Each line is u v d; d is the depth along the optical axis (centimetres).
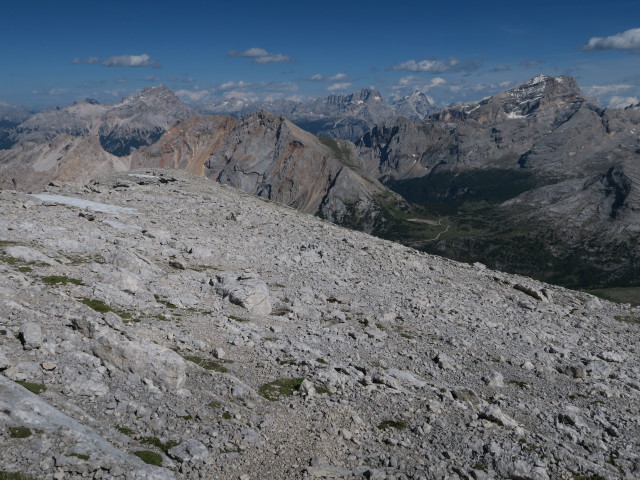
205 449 1758
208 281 3988
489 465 2080
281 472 1764
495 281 6706
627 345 4775
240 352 2747
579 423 2709
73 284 3156
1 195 5853
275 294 4097
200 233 5859
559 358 3878
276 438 1967
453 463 2055
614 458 2430
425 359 3350
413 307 4484
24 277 3027
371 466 1925
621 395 3328
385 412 2384
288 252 5703
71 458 1500
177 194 8706
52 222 4894
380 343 3453
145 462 1623
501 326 4466
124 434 1747
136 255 3972
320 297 4247
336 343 3284
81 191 7688
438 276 6116
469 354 3612
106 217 5806
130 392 1995
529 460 2153
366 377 2678
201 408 2022
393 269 5884
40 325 2364
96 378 2012
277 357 2778
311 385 2422
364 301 4428
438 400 2659
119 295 3153
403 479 1852
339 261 5719
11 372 1873
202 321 3098
